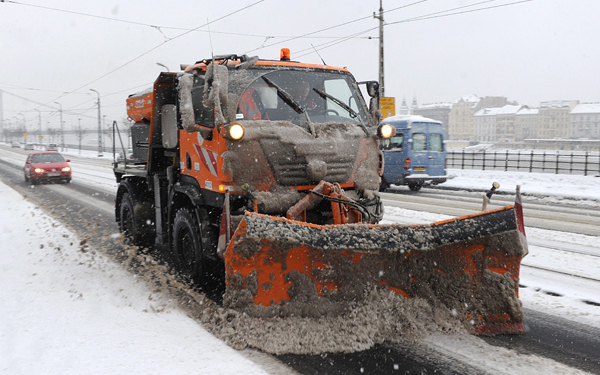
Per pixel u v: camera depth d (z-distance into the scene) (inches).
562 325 173.6
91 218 435.2
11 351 146.5
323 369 140.3
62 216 446.9
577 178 756.0
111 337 156.9
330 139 199.2
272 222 156.7
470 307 165.6
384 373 138.5
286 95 205.2
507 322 164.2
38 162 829.8
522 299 201.6
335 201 186.5
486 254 163.6
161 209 270.2
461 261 165.3
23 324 168.6
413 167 710.5
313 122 207.3
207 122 203.9
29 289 213.8
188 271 228.7
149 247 308.0
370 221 203.9
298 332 156.6
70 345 150.2
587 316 182.2
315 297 162.6
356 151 207.8
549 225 379.9
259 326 158.1
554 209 486.9
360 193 210.1
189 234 225.1
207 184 204.5
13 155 2076.8
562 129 4441.4
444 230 161.9
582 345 156.8
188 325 172.6
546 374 137.5
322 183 190.4
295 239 155.8
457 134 5275.6
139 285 223.6
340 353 150.3
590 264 254.1
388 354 149.6
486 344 156.6
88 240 332.2
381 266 167.0
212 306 190.7
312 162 191.9
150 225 301.7
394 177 726.5
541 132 4559.5
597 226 374.9
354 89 233.0
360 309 163.5
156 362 139.3
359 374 137.7
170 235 247.9
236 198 185.6
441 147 740.0
